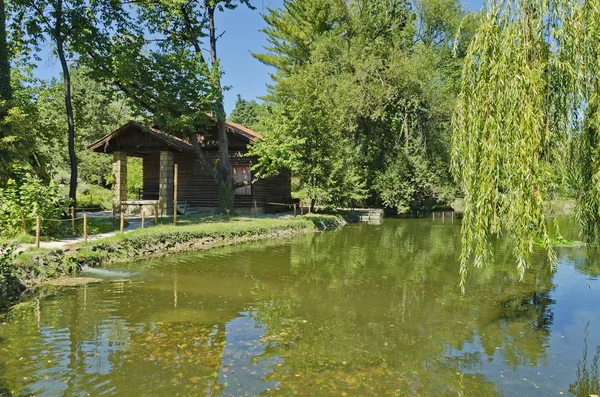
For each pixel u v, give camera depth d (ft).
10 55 50.34
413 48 99.25
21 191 35.83
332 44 95.55
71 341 17.70
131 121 61.16
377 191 91.86
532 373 15.43
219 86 63.52
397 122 92.68
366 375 15.03
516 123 15.53
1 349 16.76
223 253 41.27
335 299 25.26
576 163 16.49
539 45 16.01
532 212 15.39
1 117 40.01
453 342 18.35
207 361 15.90
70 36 51.03
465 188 17.17
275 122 64.18
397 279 31.07
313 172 69.41
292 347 17.49
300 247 46.80
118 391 13.48
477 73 17.39
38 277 27.50
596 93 15.38
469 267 35.99
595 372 15.56
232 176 66.95
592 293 27.12
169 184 63.82
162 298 24.79
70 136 48.11
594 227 16.99
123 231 41.11
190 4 62.23
